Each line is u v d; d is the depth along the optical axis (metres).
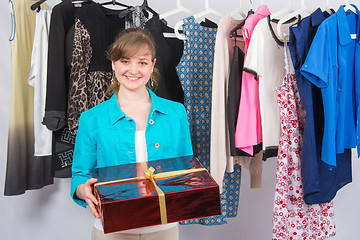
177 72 1.65
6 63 2.20
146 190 1.10
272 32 1.59
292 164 1.65
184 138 1.42
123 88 1.33
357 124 1.65
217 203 1.13
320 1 2.33
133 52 1.24
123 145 1.30
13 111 1.72
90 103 1.67
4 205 2.29
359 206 2.53
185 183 1.14
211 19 2.22
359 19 1.61
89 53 1.64
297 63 1.54
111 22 1.70
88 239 2.38
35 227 2.33
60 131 1.72
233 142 1.64
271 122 1.72
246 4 2.27
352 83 1.65
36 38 1.69
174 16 2.19
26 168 1.83
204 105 1.74
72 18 1.67
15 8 1.70
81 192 1.21
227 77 1.69
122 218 1.05
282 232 1.63
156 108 1.33
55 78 1.60
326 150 1.56
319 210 1.73
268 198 2.47
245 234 2.49
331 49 1.55
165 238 1.31
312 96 1.59
